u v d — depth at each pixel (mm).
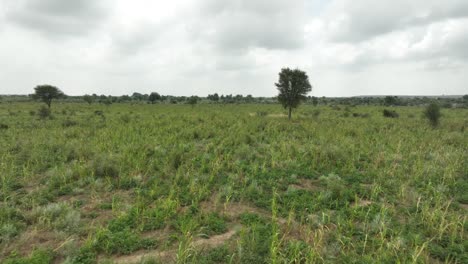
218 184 8406
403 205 7035
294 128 21016
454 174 9273
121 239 5262
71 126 22406
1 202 7207
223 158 11453
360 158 11805
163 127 20781
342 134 17500
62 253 4910
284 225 5980
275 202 6949
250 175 9273
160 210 6484
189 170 9656
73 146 12930
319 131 18766
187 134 17375
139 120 27000
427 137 16469
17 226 5824
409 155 11859
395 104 75625
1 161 10578
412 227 5816
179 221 5980
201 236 5598
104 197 7598
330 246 5133
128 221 6047
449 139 15812
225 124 23094
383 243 5176
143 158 11094
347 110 43781
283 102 30375
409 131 19688
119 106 65812
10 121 25906
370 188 8203
